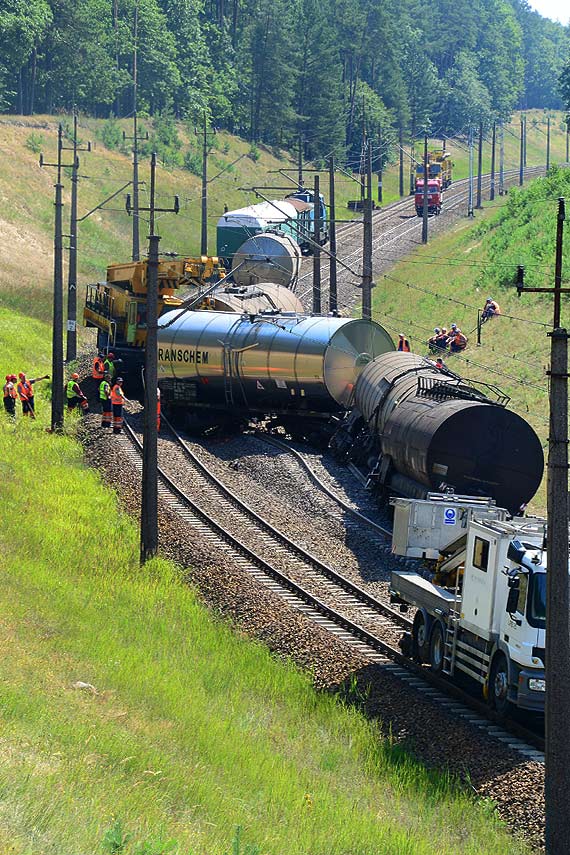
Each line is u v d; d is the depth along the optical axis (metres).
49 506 116.06
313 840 47.38
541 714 68.19
